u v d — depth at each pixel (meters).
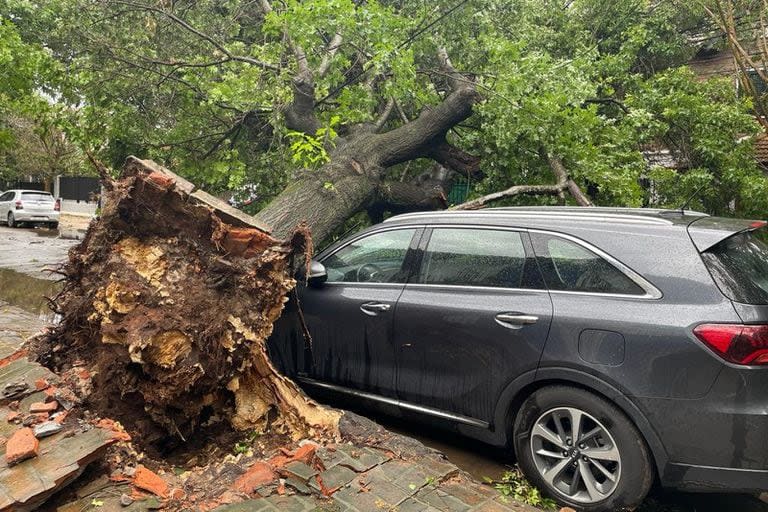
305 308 4.11
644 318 2.77
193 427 3.34
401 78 6.40
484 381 3.26
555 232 3.25
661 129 8.41
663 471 2.69
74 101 7.40
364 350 3.81
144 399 3.18
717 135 8.38
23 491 2.27
